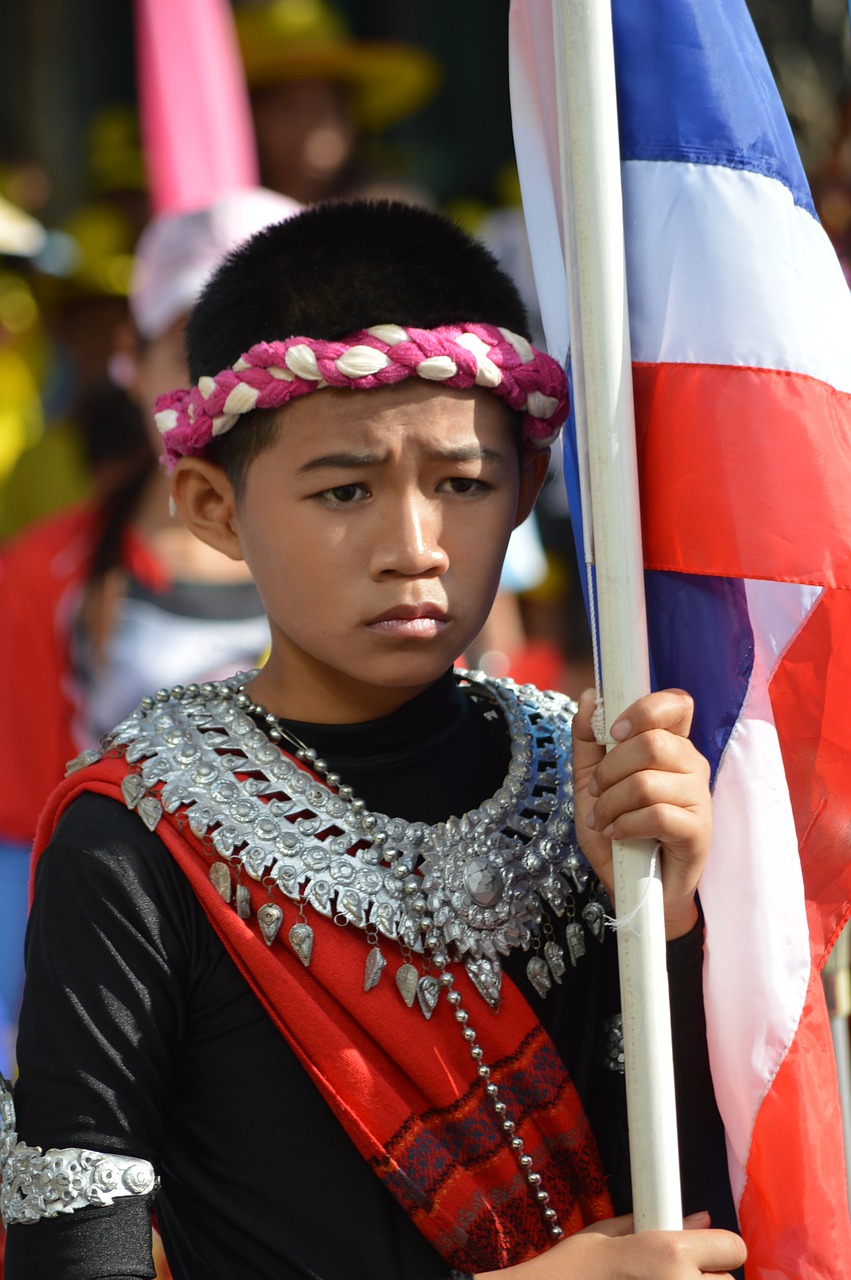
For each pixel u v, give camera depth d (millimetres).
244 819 6051
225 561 12555
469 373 5902
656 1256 5680
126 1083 5770
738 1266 5984
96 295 16531
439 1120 5992
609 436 5996
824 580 6156
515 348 6148
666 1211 5848
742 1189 6344
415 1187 5875
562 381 6324
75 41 24953
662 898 5949
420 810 6336
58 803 6305
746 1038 6297
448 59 26094
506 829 6375
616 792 5875
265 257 6316
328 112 17734
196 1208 6094
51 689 12219
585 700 6160
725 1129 6449
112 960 5859
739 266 6223
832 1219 6309
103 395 13547
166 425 6520
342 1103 5875
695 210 6250
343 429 5840
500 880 6203
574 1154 6164
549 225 6500
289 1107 5988
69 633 12227
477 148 26047
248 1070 6004
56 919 5945
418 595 5883
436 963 6035
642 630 6039
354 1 26000
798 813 6574
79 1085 5734
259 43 17547
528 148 6512
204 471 6453
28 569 12422
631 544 6023
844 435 6316
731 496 6164
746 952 6309
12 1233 5777
